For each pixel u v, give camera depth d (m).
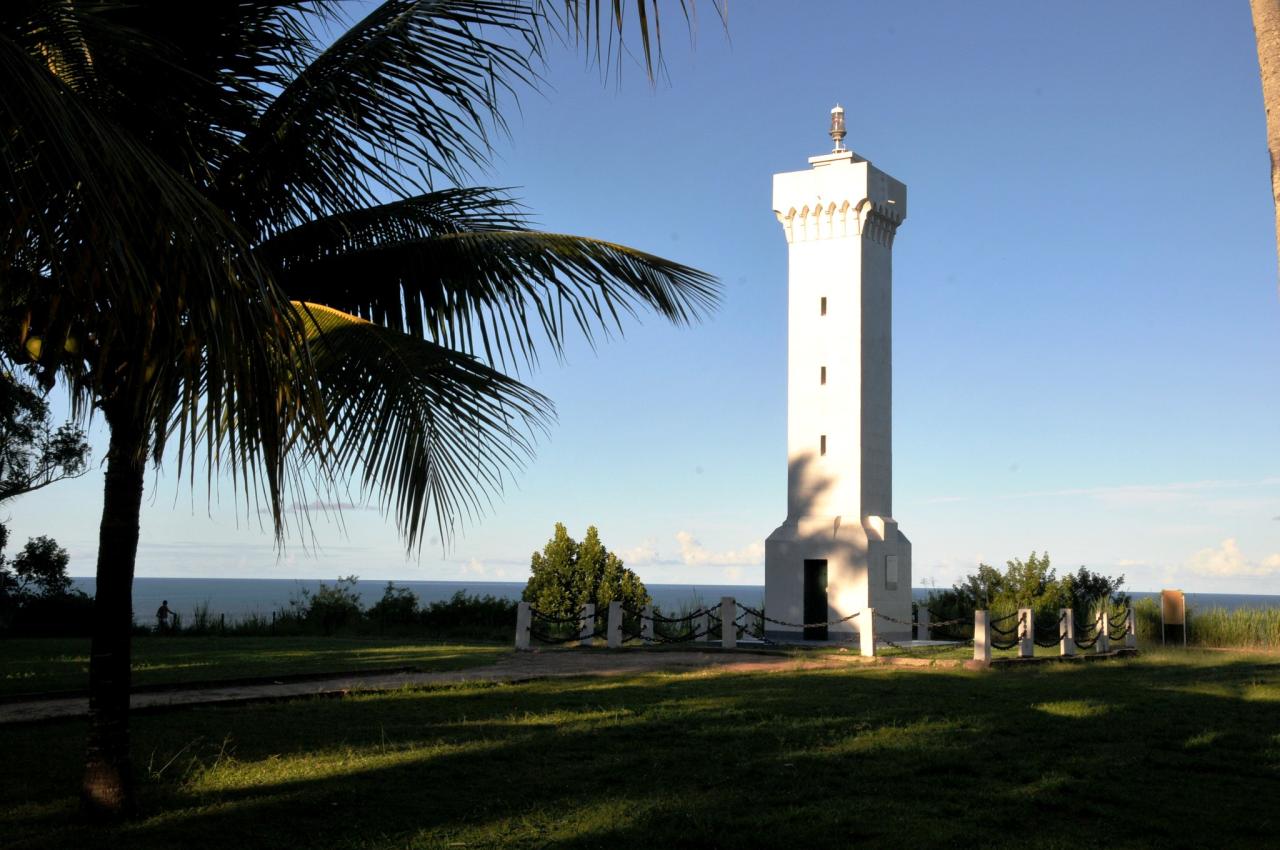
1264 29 5.62
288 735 13.01
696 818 9.03
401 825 8.88
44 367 7.58
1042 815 9.58
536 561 38.66
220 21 7.80
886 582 34.34
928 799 10.09
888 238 36.62
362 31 7.69
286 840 8.37
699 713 15.15
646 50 4.07
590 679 20.02
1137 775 11.38
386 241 9.36
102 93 6.97
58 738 12.41
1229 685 20.44
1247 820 9.49
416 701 16.31
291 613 39.09
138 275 5.05
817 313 35.34
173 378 6.07
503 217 9.67
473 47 7.48
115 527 8.62
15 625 34.75
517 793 10.02
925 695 17.78
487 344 9.05
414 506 8.23
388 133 8.09
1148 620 34.47
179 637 33.00
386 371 8.18
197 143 7.97
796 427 35.38
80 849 7.95
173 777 10.52
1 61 4.56
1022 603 37.16
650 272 9.02
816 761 11.69
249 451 6.33
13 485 28.09
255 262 5.55
